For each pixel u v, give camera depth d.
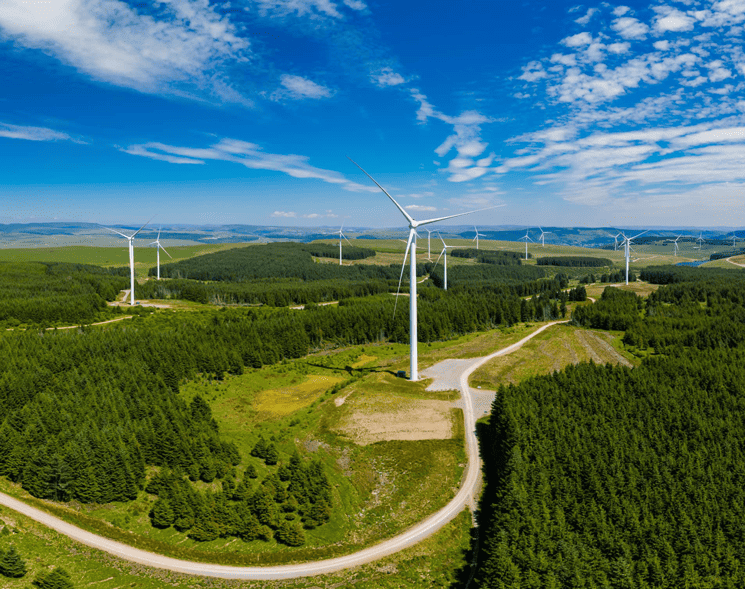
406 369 109.25
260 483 62.94
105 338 113.12
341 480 64.94
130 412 76.31
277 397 94.81
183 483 58.47
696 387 82.69
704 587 41.88
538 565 42.75
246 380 104.50
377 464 68.62
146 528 53.81
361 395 90.25
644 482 55.31
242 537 52.94
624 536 47.38
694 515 49.94
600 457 58.47
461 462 68.12
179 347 110.62
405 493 62.06
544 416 69.69
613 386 81.19
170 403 79.56
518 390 79.12
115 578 45.53
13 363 90.38
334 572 48.38
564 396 77.12
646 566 43.38
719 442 64.44
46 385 85.88
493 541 46.59
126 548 50.16
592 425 67.81
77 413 72.75
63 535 50.75
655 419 69.50
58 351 100.81
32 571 44.28
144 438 65.00
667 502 51.81
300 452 72.38
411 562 49.94
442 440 74.00
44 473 56.03
